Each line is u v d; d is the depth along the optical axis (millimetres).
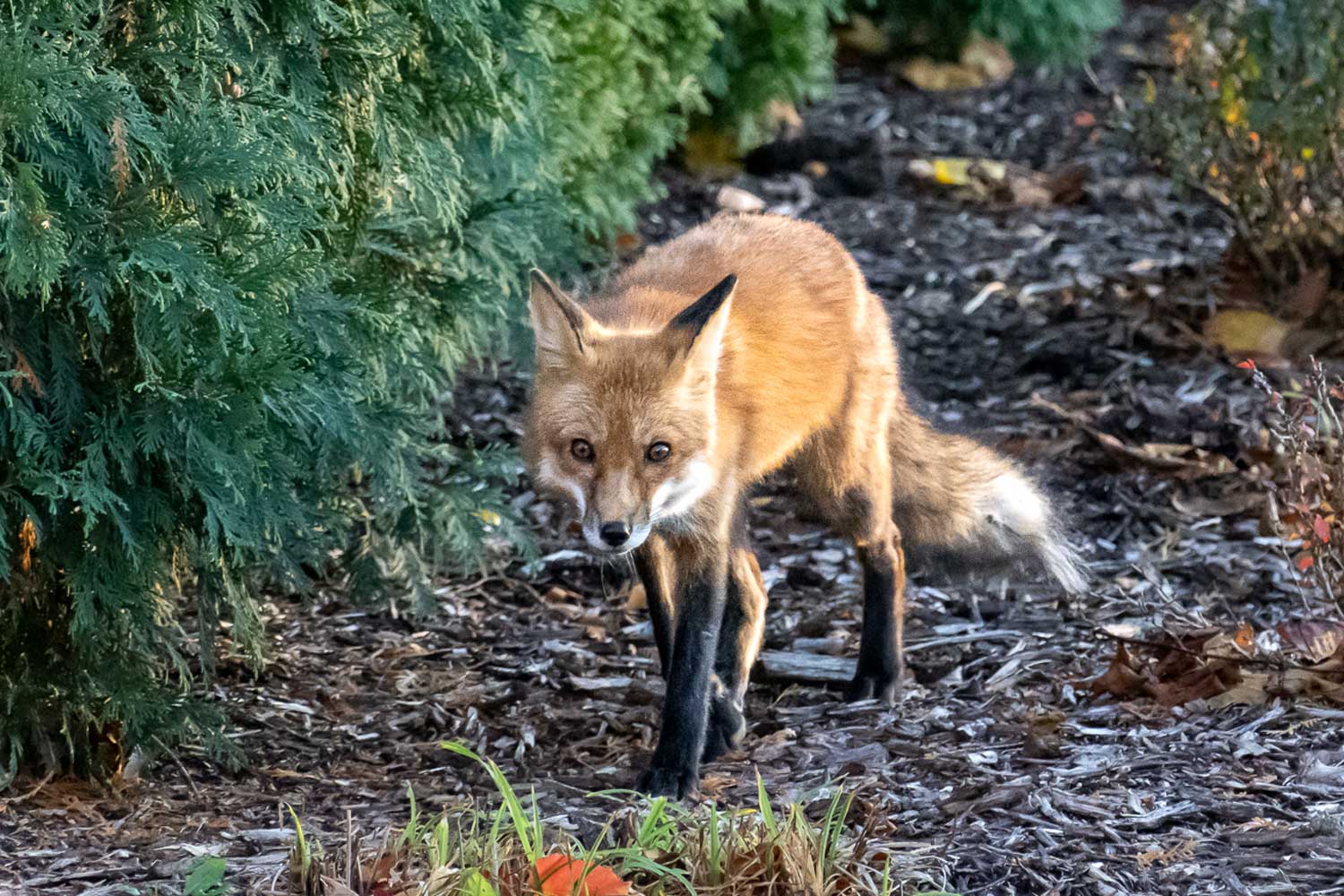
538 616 11758
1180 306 16453
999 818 7609
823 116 23391
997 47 25688
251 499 8281
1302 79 15523
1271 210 15773
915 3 25547
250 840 7660
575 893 6082
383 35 8844
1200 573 11781
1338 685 9055
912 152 22297
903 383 10945
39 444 7531
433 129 10000
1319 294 15586
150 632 8789
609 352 8391
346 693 10234
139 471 8219
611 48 15164
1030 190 20625
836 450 9977
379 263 10070
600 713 9875
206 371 7766
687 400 8359
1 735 8492
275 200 8070
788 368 9320
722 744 9133
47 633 8695
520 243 11359
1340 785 7809
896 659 10086
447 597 12062
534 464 8812
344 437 8523
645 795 8156
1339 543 9469
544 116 11805
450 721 9758
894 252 18828
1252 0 16188
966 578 11305
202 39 8078
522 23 10352
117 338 8148
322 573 11039
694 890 6305
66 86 7090
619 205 16531
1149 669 9570
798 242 10156
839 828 6836
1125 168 21500
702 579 8672
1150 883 6852
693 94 17938
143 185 7555
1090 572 11797
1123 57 26547
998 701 9695
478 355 12102
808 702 10102
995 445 11562
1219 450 13820
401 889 6277
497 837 6684
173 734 8891
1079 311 16703
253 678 10367
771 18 20547
